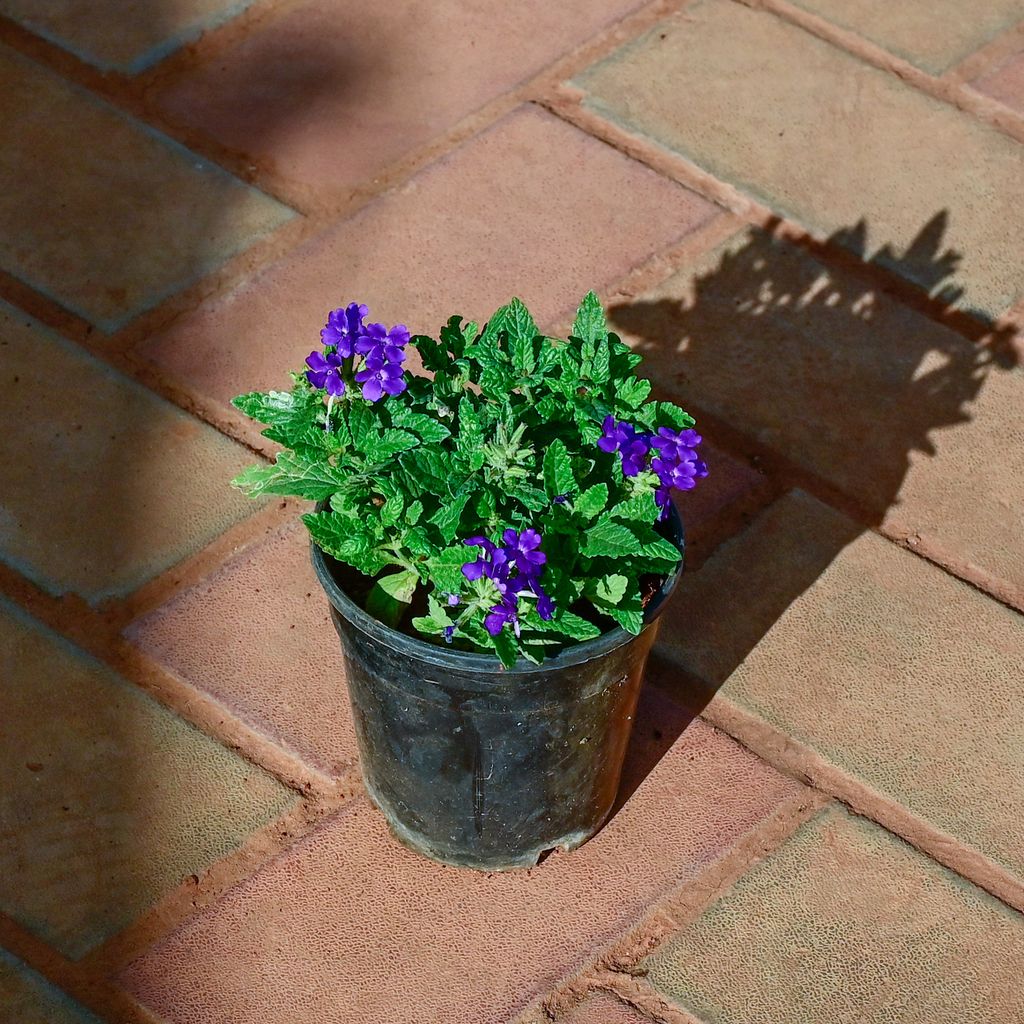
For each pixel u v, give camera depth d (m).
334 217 1.82
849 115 1.87
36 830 1.64
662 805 1.66
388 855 1.65
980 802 1.66
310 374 1.55
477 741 1.59
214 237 1.81
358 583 1.59
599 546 1.55
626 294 1.80
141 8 1.90
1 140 1.84
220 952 1.62
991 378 1.78
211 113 1.86
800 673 1.69
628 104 1.87
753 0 1.92
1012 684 1.69
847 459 1.75
